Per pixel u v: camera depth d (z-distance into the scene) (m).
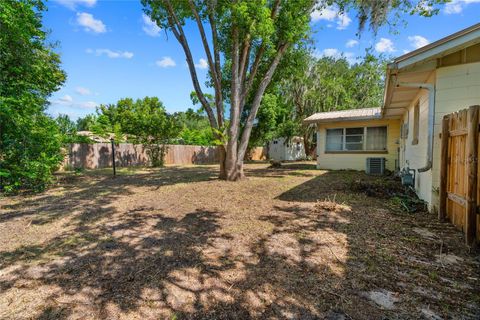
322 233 3.19
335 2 7.52
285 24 7.10
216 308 1.79
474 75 3.75
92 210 4.46
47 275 2.26
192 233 3.28
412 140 6.34
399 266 2.34
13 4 6.70
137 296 1.93
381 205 4.54
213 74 7.36
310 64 18.70
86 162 13.19
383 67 18.89
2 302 1.87
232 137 7.32
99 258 2.59
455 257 2.51
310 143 22.25
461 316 1.66
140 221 3.81
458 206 3.24
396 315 1.67
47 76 8.67
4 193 5.89
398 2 7.07
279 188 6.20
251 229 3.38
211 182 7.21
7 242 3.05
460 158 3.13
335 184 6.76
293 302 1.83
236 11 6.09
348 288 2.00
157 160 15.48
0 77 6.67
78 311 1.76
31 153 6.39
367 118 10.48
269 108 18.31
